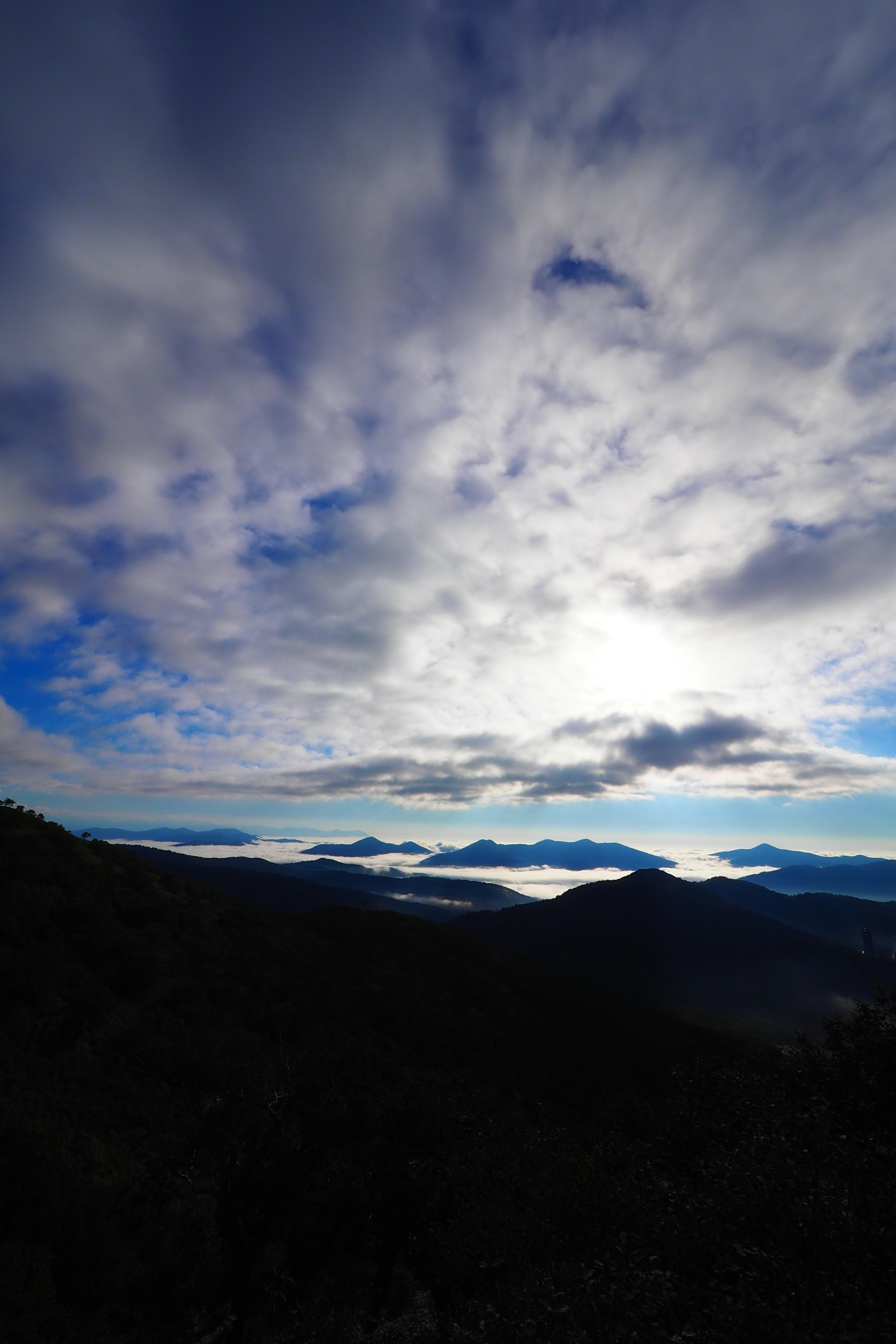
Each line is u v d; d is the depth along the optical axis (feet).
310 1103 55.21
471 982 205.67
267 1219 51.21
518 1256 30.48
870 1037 43.57
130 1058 98.63
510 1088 147.23
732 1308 17.52
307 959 179.93
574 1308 20.27
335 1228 51.08
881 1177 21.43
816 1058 47.75
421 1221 48.32
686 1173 37.86
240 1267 50.31
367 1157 53.36
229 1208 52.60
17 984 102.58
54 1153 61.67
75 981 112.06
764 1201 21.56
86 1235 56.24
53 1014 100.42
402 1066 64.18
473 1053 157.58
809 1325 16.63
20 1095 76.02
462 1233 36.42
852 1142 26.45
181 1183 64.80
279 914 229.45
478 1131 57.41
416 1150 53.42
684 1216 23.93
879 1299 17.42
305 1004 148.15
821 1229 19.48
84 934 132.16
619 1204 30.01
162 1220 64.85
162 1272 59.11
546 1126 54.24
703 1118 47.67
